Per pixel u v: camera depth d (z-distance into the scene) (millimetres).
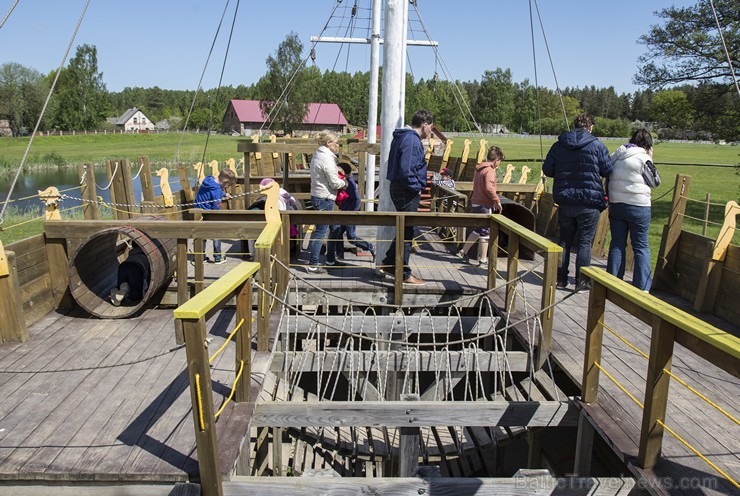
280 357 4602
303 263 6918
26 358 4277
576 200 5680
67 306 5344
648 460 2986
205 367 2676
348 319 5410
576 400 3732
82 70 79938
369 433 5035
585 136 5574
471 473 5473
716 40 14117
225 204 9133
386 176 5953
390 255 6141
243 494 2955
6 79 73562
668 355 2863
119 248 6199
